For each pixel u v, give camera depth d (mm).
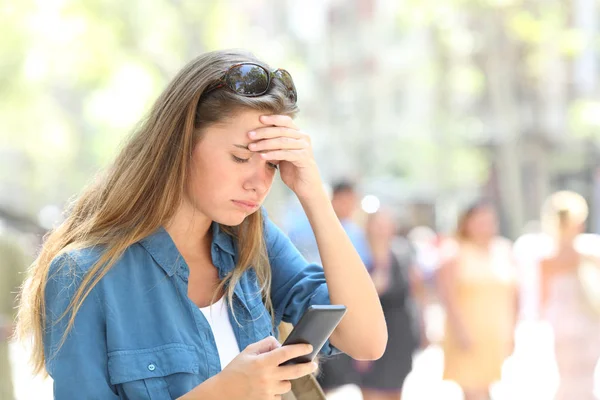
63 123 48156
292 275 4363
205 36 37562
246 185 3879
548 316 14352
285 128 3918
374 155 49062
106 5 36156
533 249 17062
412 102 46969
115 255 3801
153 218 3896
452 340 13734
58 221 4328
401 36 47000
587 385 14125
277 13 48188
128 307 3797
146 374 3711
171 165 3896
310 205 4121
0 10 35562
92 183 4109
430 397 15570
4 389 8555
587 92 39281
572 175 41125
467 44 38406
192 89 3885
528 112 39719
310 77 50000
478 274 13664
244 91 3857
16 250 8844
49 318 3762
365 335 4160
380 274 12859
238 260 4168
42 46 36625
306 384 3949
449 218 42406
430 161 45156
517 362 18984
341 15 49875
